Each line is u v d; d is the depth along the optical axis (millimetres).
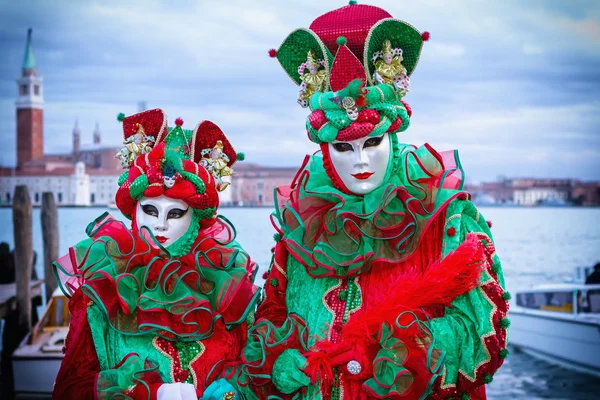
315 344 2566
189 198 2668
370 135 2625
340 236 2656
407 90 2713
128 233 2699
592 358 8172
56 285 9430
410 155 2715
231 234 2883
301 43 2811
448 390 2471
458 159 2730
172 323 2609
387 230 2605
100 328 2596
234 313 2689
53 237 9422
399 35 2715
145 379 2492
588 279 8789
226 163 2902
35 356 6559
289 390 2551
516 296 9094
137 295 2619
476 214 2646
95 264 2650
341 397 2543
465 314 2502
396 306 2479
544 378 8094
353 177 2652
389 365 2436
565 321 8445
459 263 2467
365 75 2703
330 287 2676
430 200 2617
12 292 8961
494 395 7516
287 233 2748
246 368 2596
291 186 2891
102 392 2445
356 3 2867
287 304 2758
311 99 2719
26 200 8641
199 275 2686
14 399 6582
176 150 2799
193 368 2637
